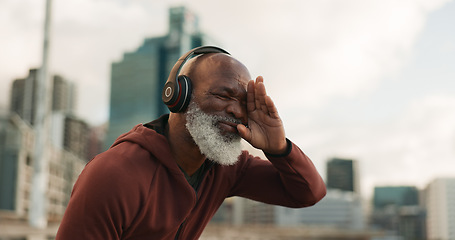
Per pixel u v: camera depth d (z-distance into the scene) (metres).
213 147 1.16
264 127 1.22
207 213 1.40
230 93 1.18
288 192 1.44
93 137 197.75
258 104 1.21
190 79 1.20
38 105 14.48
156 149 1.15
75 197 1.08
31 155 80.38
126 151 1.13
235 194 1.55
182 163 1.26
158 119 1.29
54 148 77.06
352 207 159.12
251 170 1.50
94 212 1.04
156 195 1.15
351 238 55.38
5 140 75.19
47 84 14.58
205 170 1.32
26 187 77.94
